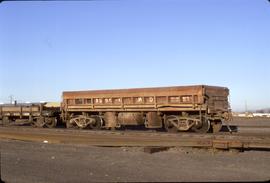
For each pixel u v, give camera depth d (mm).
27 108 43844
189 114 33469
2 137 27750
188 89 32781
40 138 26266
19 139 26469
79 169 15492
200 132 32406
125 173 14656
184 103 33000
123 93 36156
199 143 20250
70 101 39438
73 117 39406
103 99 37375
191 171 15008
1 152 19859
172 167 15844
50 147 21734
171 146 21016
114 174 14500
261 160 17391
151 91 34656
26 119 44438
